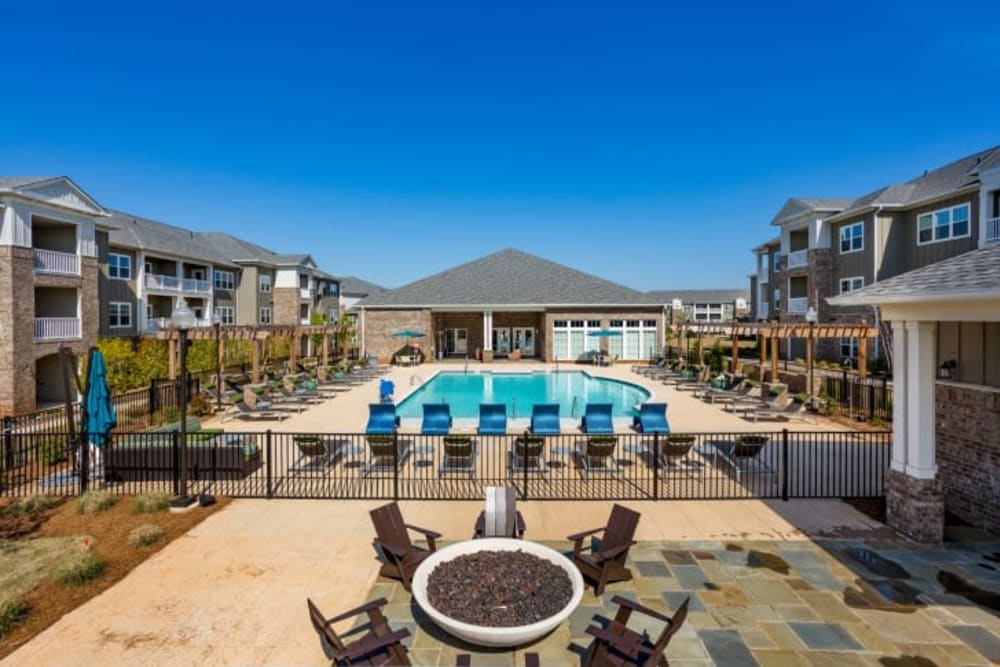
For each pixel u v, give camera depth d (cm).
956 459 856
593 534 735
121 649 507
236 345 2898
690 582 628
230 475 1034
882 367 2422
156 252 3209
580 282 3691
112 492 948
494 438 1355
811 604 579
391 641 456
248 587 621
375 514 648
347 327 3522
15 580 634
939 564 673
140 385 2067
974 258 837
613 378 2628
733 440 1211
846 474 1048
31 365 1991
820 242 3047
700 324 3077
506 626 488
